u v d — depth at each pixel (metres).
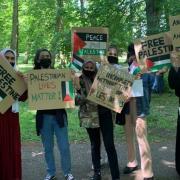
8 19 32.72
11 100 5.71
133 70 6.05
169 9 13.74
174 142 8.83
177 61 5.86
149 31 14.00
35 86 5.83
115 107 5.82
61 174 6.75
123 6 14.62
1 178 5.77
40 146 8.70
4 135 5.73
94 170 6.28
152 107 13.31
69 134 9.67
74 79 5.91
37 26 23.09
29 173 6.84
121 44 14.58
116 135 9.51
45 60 6.04
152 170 6.55
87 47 6.33
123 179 6.40
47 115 6.03
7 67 5.70
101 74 5.80
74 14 16.02
